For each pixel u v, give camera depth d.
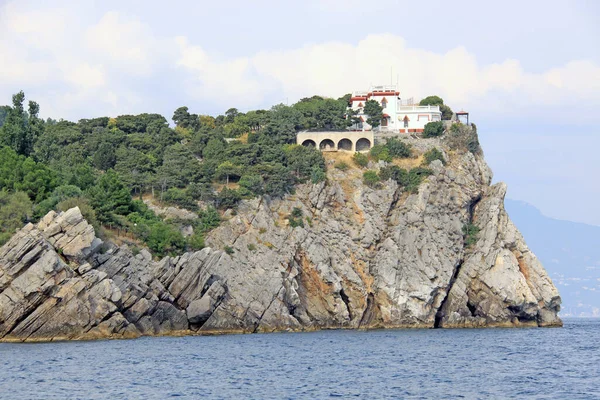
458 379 180.00
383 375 184.62
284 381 174.12
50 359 197.25
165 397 153.62
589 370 196.88
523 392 164.38
